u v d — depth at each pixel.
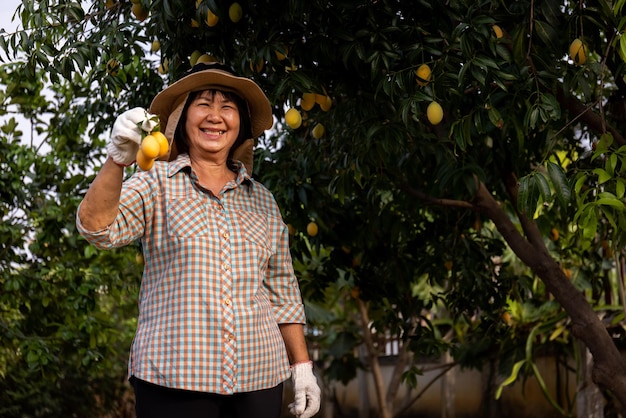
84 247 6.41
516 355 9.16
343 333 10.69
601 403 7.74
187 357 2.26
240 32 3.37
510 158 4.80
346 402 12.30
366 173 3.94
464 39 3.13
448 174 4.11
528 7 3.36
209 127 2.47
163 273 2.32
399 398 11.60
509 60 3.23
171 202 2.33
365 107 3.74
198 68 2.56
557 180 3.12
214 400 2.31
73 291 6.37
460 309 5.80
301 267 6.82
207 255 2.31
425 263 5.61
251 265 2.37
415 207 5.04
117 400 11.95
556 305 8.59
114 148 2.13
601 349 4.77
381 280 5.79
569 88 3.33
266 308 2.43
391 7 3.31
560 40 3.31
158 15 3.41
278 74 3.43
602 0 3.27
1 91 6.55
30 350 6.31
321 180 4.75
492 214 4.91
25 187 6.49
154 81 5.23
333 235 5.25
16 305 6.52
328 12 3.32
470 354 9.37
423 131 4.53
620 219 3.07
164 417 2.28
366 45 3.37
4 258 6.36
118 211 2.25
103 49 3.77
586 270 6.85
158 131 2.14
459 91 3.47
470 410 10.46
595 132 4.53
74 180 6.30
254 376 2.34
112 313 11.13
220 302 2.30
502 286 5.77
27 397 10.32
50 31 3.75
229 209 2.40
